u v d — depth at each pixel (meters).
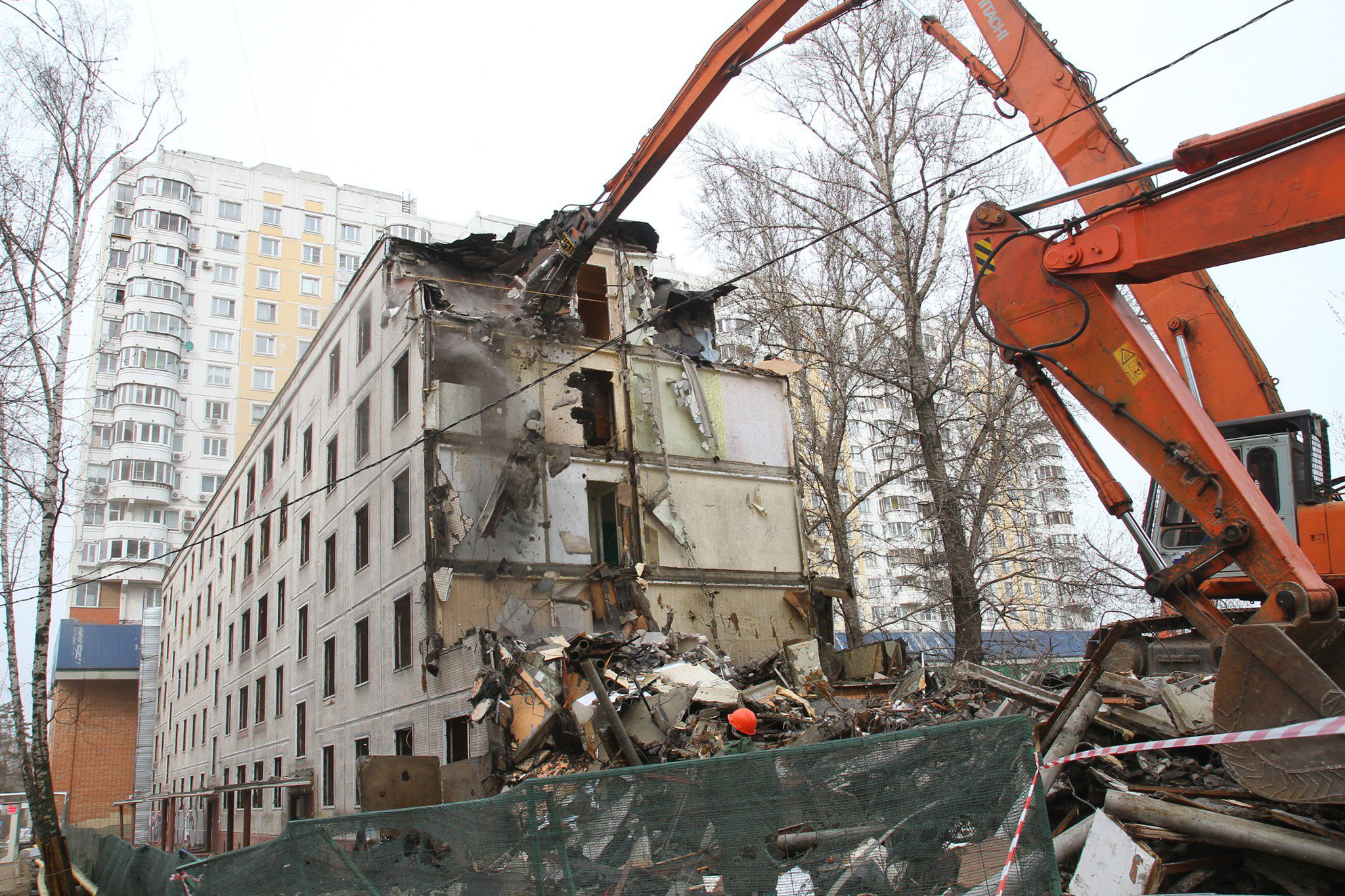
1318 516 9.65
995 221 8.38
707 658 16.11
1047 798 6.92
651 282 22.56
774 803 4.98
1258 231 6.89
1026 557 21.98
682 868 5.18
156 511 54.56
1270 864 5.70
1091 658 8.33
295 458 27.44
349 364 23.05
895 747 4.76
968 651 19.27
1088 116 10.45
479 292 20.62
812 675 16.77
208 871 9.95
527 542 18.05
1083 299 7.80
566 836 5.78
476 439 18.22
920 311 22.39
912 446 25.92
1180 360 10.82
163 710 46.75
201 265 59.59
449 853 6.72
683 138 15.18
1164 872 5.75
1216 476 7.12
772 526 21.81
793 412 24.72
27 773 18.22
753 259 25.06
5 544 19.17
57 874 17.81
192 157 61.56
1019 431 21.59
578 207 18.25
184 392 57.25
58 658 47.31
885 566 55.41
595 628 18.06
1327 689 5.66
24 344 19.34
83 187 20.62
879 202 22.16
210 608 37.97
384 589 19.36
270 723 27.28
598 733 11.51
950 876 4.40
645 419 20.64
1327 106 6.54
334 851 7.89
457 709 15.85
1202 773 7.15
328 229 64.62
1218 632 7.13
